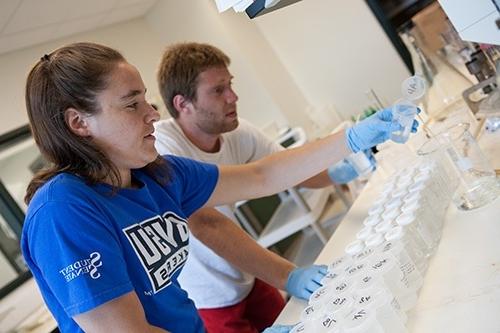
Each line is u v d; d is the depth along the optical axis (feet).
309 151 4.43
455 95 5.87
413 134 4.76
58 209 2.85
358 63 11.07
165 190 3.89
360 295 2.59
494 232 2.89
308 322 2.72
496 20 2.93
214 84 5.70
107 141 3.23
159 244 3.44
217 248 4.60
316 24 11.32
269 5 3.22
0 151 10.06
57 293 2.80
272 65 12.36
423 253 3.06
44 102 3.14
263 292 5.75
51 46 11.42
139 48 13.42
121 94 3.15
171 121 5.98
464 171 3.45
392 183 4.19
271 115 12.60
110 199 3.26
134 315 2.81
